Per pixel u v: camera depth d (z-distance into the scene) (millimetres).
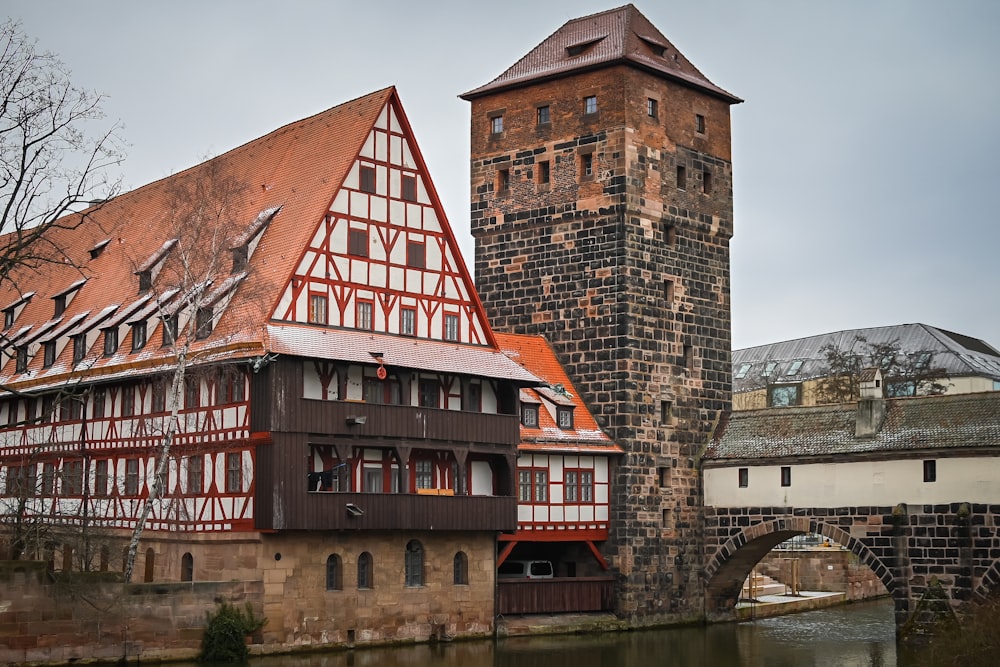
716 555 67625
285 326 52000
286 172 58031
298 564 51656
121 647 46625
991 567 57375
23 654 44312
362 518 52844
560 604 62781
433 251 57781
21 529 50156
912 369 105438
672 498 67375
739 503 66812
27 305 68438
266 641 50375
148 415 56406
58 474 54688
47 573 45062
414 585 55969
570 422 65438
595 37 69500
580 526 64438
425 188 57656
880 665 53281
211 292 55062
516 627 60156
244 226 56750
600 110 67750
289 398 51312
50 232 72125
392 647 54250
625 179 66625
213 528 52594
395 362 54469
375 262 55500
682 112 70188
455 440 56938
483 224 71812
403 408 55062
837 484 62812
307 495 51344
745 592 76750
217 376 52812
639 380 66500
